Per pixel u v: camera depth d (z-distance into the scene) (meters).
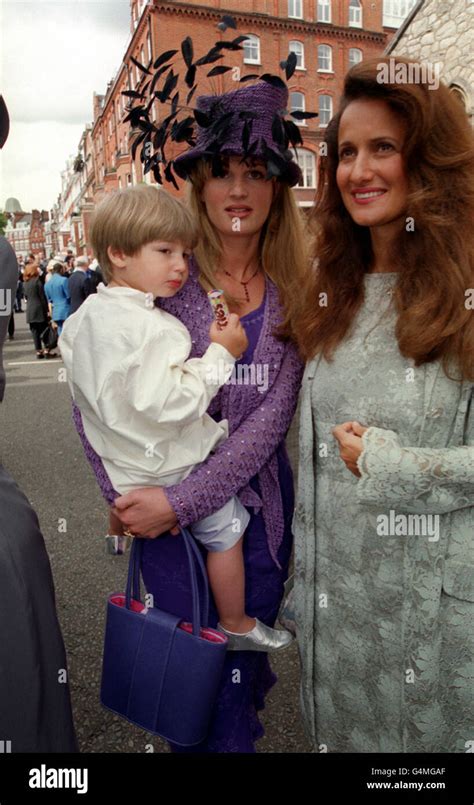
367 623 1.25
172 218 1.25
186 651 1.23
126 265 1.27
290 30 15.77
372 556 1.21
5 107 1.24
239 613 1.41
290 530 1.53
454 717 1.21
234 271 1.48
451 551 1.15
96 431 1.28
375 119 1.11
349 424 1.14
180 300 1.38
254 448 1.32
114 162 23.91
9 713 1.19
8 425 5.72
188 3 11.39
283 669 2.23
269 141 1.34
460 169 1.11
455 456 1.08
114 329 1.18
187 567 1.35
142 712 1.28
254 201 1.39
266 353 1.41
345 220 1.30
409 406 1.12
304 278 1.43
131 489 1.27
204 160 1.36
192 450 1.27
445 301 1.08
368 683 1.28
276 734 1.90
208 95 1.38
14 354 10.62
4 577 1.19
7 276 1.24
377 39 17.09
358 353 1.21
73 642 2.37
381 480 1.08
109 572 2.87
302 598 1.37
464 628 1.16
